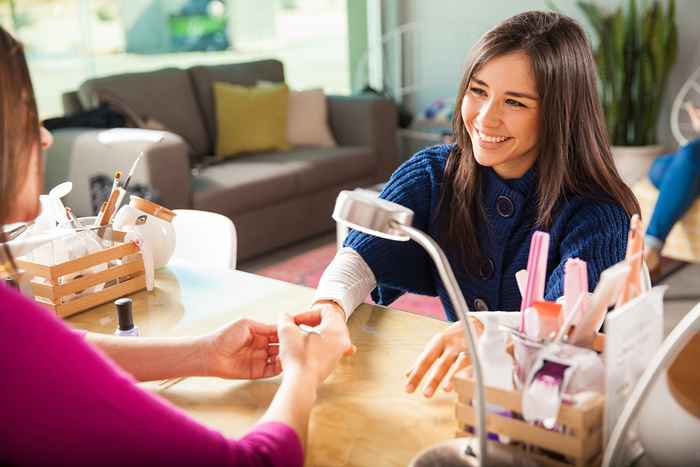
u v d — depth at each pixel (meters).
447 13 5.71
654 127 4.69
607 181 1.34
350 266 1.43
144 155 3.44
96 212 3.68
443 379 1.10
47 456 0.69
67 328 0.71
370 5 6.03
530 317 0.88
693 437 0.78
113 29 4.56
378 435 0.96
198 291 1.50
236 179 3.90
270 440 0.80
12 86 0.74
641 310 0.79
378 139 4.77
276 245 4.12
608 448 0.75
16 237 1.41
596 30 4.77
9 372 0.66
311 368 0.98
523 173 1.41
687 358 0.87
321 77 5.75
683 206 3.41
